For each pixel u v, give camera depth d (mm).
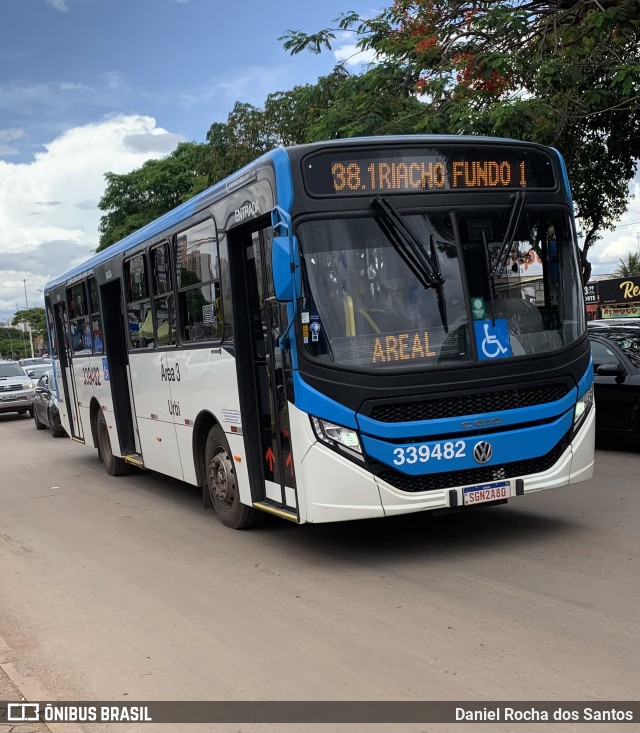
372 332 6305
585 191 16188
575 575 5945
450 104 12539
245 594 6211
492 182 6793
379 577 6312
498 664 4465
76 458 16078
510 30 12312
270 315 6805
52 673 4945
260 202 6750
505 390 6484
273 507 7051
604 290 43812
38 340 145125
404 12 14273
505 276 6668
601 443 11477
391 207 6457
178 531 8672
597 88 12391
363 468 6184
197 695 4430
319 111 15297
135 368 10922
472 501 6402
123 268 10953
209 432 8602
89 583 6934
